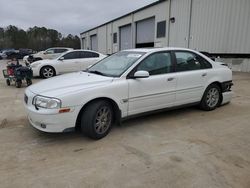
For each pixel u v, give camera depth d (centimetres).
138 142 378
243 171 293
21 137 396
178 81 473
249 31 1337
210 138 393
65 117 353
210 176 283
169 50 477
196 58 518
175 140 385
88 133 377
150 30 2325
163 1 2033
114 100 394
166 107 469
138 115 436
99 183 269
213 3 1531
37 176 282
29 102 379
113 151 346
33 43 7719
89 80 400
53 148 356
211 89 541
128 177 280
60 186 263
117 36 3066
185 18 1786
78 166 305
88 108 372
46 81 428
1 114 526
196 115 515
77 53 1182
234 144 371
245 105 603
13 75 916
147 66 439
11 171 293
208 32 1591
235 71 1433
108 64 472
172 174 287
